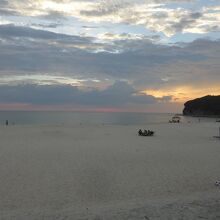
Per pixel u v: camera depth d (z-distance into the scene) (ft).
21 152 69.92
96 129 139.33
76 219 26.76
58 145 82.74
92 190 39.58
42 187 40.73
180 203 31.01
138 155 67.10
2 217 28.17
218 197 33.58
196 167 54.49
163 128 149.59
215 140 99.40
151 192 38.55
